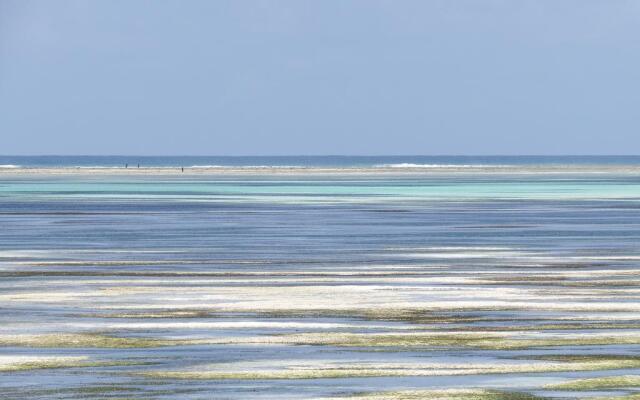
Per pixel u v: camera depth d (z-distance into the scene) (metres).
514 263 85.81
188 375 43.66
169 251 95.69
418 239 108.06
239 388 41.53
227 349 48.91
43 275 77.75
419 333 53.00
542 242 104.69
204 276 76.94
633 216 143.88
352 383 42.38
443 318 57.78
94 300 64.62
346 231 118.19
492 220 136.25
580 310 60.62
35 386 41.78
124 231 118.44
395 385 41.97
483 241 105.81
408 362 46.09
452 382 42.47
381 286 71.31
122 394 40.62
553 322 56.41
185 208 162.75
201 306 62.12
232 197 198.62
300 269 81.38
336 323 56.09
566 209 160.62
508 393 40.62
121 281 74.12
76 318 57.72
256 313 59.53
